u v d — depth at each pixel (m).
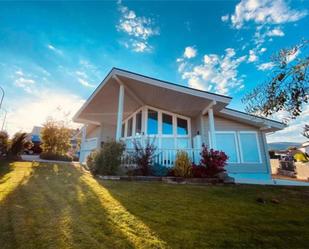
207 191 4.85
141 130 9.91
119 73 7.82
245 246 2.17
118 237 2.26
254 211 3.39
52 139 18.38
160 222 2.76
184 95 7.44
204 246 2.12
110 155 6.71
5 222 2.52
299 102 2.25
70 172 7.76
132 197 4.04
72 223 2.59
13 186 4.58
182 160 6.45
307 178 9.77
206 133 9.13
